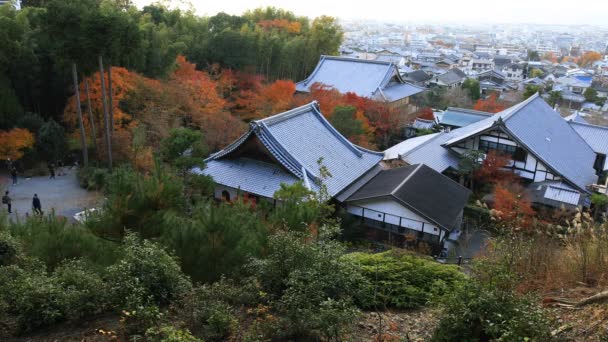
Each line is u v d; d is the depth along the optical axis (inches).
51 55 1027.3
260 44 1758.1
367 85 1904.5
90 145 1091.9
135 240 333.7
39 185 948.6
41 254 361.7
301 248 334.0
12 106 1029.2
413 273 392.5
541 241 399.5
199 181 709.9
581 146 1300.4
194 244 352.5
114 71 1111.0
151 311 272.2
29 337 287.6
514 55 6628.9
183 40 1670.8
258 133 856.3
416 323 326.0
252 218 418.6
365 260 422.6
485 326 243.0
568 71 4852.4
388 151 1261.1
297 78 2172.7
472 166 1124.5
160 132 1067.3
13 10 1136.8
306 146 925.8
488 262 303.1
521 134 1142.3
